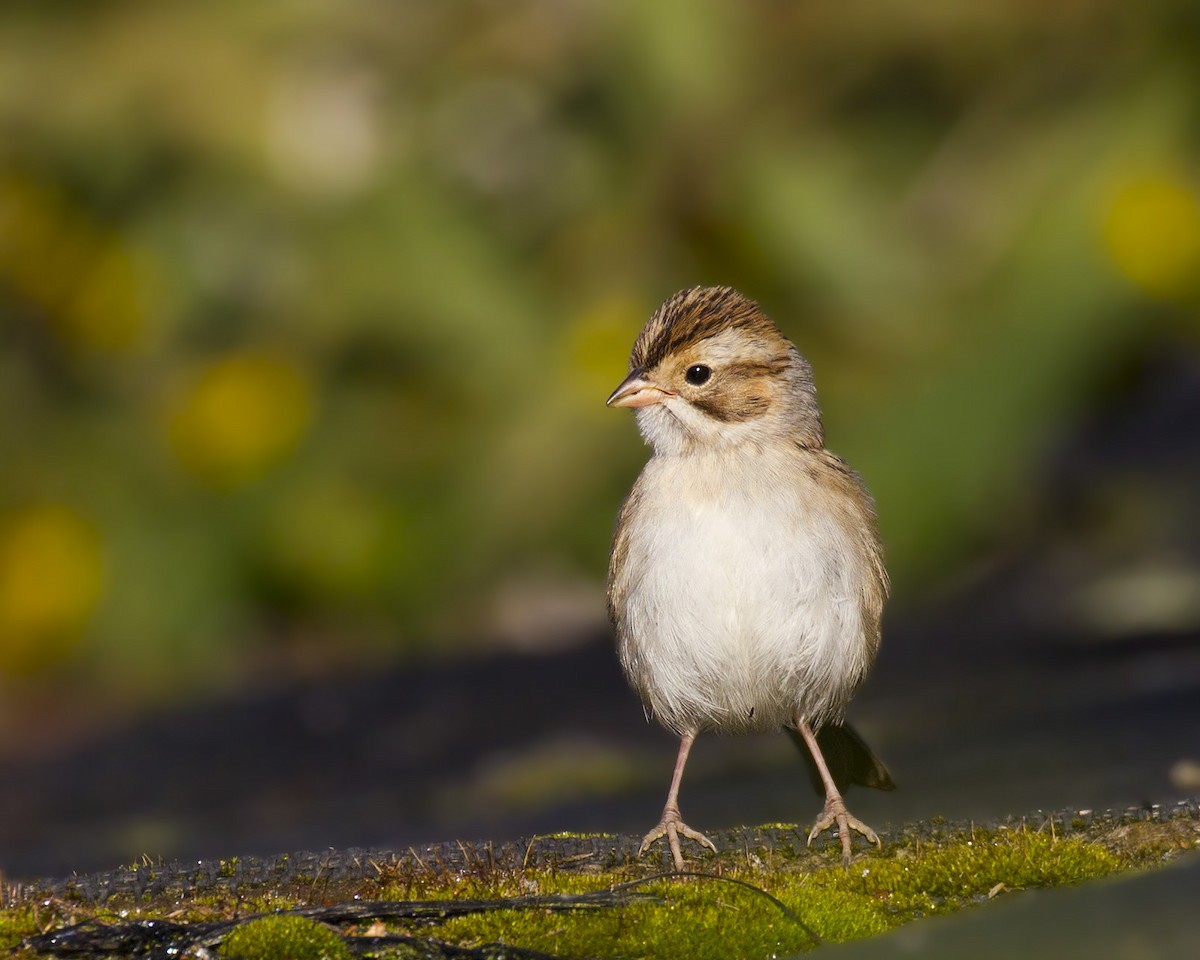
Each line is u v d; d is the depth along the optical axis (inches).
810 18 485.1
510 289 495.5
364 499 508.1
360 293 494.9
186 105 484.4
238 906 248.2
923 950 229.3
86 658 510.9
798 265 484.4
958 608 510.0
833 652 299.9
